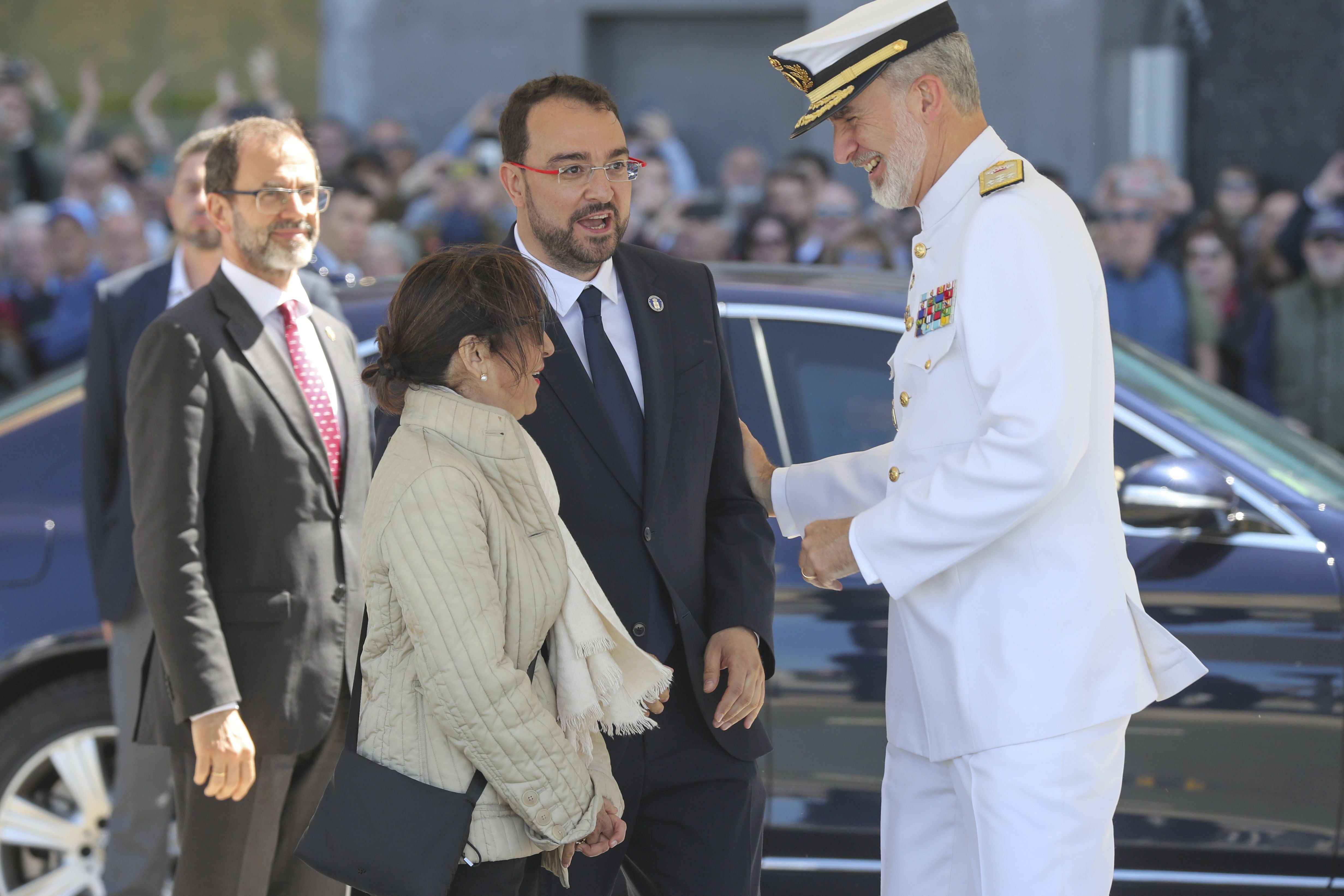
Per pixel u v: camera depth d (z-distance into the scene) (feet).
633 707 21.17
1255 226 64.23
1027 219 20.58
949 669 21.58
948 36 21.72
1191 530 30.99
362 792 19.58
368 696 20.07
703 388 24.73
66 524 34.09
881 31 21.62
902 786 23.26
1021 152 72.84
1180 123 71.36
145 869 32.65
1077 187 72.28
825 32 22.06
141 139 78.43
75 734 34.42
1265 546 30.83
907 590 20.92
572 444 23.26
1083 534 21.15
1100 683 20.94
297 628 26.05
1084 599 20.97
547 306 22.12
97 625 33.60
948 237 21.86
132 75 78.69
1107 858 21.15
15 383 70.44
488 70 76.54
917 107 21.71
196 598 25.00
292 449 26.13
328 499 26.68
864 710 30.76
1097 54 71.46
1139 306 60.54
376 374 20.45
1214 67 71.00
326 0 77.30
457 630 18.67
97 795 34.60
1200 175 71.67
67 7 78.84
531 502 20.18
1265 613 30.53
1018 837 20.75
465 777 19.54
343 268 51.13
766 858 31.30
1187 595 30.63
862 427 32.12
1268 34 70.08
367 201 51.42
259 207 26.23
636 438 23.91
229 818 25.89
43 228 70.38
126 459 32.53
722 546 24.82
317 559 26.35
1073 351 20.13
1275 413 61.52
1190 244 60.80
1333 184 64.34
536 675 20.40
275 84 78.64
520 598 19.75
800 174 62.08
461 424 19.83
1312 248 60.54
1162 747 30.60
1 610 33.73
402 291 20.43
